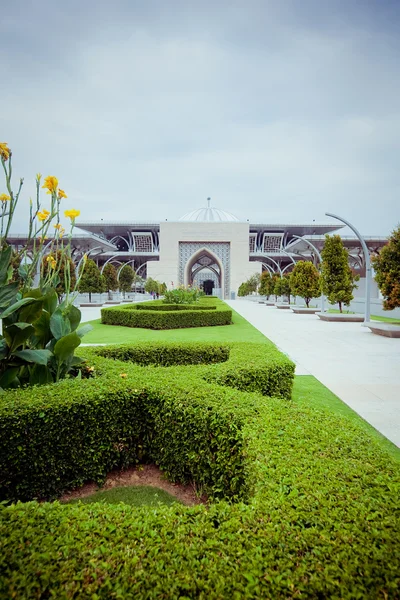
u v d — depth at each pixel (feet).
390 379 18.37
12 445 7.78
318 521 4.28
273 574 3.56
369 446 6.48
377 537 3.99
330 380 18.15
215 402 8.46
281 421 7.50
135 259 198.29
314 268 65.82
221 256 159.12
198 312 43.11
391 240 37.14
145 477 9.51
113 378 10.61
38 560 3.80
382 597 3.31
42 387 9.46
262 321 49.90
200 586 3.50
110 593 3.46
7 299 9.90
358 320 48.83
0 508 4.68
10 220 9.90
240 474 7.09
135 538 4.17
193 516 4.65
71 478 8.68
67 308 12.07
